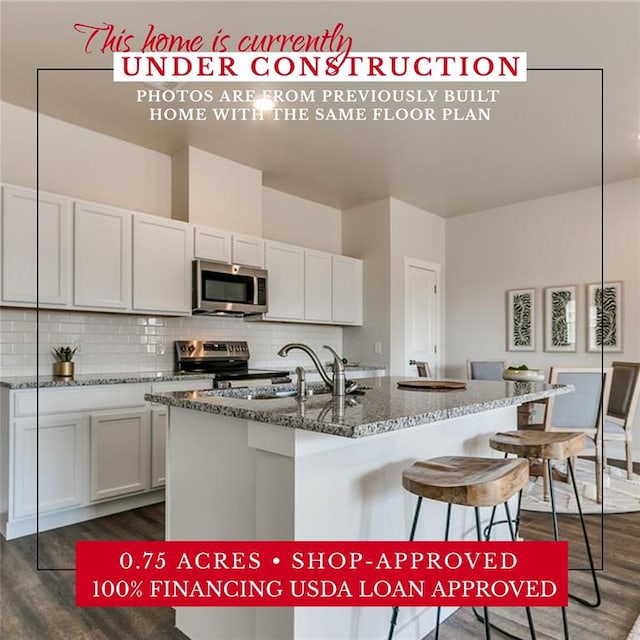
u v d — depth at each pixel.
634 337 4.43
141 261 3.42
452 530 2.06
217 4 2.30
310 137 3.66
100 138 3.58
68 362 3.15
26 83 2.93
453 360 5.72
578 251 4.82
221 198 4.02
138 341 3.73
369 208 5.30
